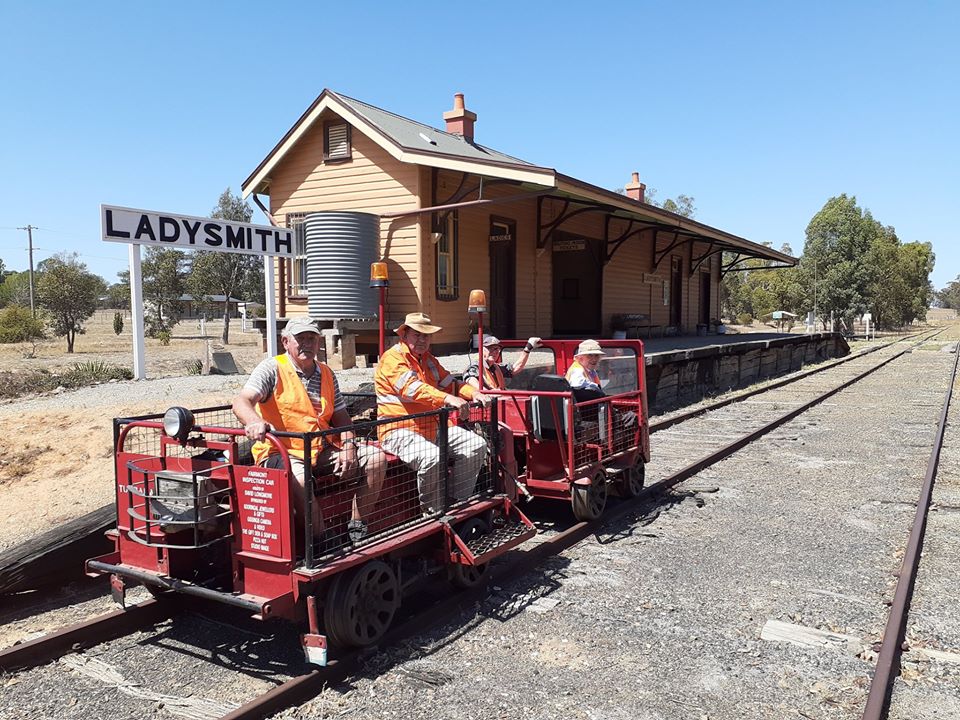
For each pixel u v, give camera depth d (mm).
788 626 4215
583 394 6328
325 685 3568
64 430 7324
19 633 4223
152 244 9820
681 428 11539
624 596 4723
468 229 14461
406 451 4344
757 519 6457
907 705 3389
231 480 3650
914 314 74375
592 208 15836
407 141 13234
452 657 3893
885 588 4816
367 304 12719
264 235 11195
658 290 24125
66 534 4758
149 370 18094
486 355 6496
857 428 11375
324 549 3791
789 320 56531
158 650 3984
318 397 4176
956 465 8523
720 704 3398
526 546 5711
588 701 3432
